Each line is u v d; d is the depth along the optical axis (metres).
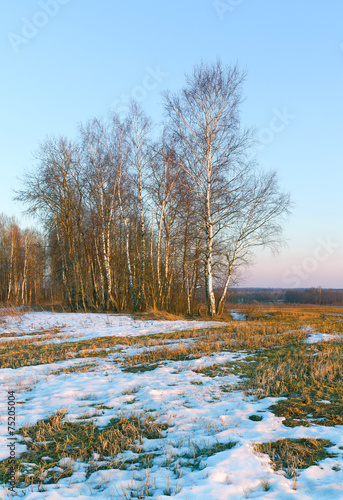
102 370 9.52
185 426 5.38
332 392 6.93
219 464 3.94
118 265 29.08
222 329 17.41
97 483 3.78
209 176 22.70
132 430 5.22
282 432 4.97
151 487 3.59
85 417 5.91
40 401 6.91
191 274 29.73
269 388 7.36
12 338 15.43
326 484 3.48
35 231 53.81
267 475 3.71
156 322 20.88
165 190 25.89
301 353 10.73
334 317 26.75
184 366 9.64
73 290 29.12
